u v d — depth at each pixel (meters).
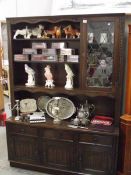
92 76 2.53
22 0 3.03
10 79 2.84
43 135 2.61
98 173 2.51
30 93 3.06
